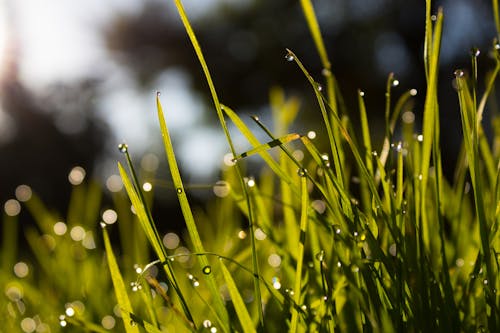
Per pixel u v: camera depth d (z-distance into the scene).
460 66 2.01
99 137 3.15
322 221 0.28
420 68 2.47
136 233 0.37
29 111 3.09
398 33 2.59
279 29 2.79
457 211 0.33
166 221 1.82
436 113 0.27
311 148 0.27
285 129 0.37
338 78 2.55
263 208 0.32
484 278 0.27
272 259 0.36
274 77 2.72
